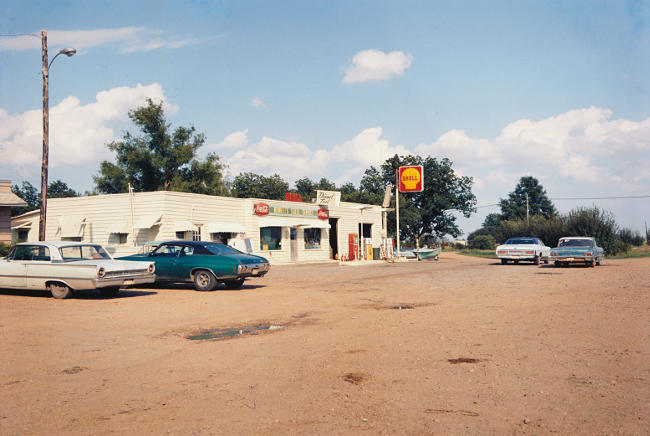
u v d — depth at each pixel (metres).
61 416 4.49
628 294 12.70
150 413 4.56
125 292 15.18
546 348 6.87
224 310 11.27
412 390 5.13
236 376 5.78
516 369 5.85
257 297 13.71
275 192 83.12
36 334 8.37
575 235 44.66
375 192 73.06
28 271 13.10
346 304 12.17
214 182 58.25
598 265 26.66
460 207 71.56
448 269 26.16
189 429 4.16
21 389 5.32
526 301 11.95
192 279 15.52
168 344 7.66
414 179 43.62
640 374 5.54
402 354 6.71
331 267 30.23
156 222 25.30
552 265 27.89
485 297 12.99
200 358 6.71
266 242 32.94
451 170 70.06
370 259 41.59
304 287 16.61
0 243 22.44
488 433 4.00
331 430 4.09
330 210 40.09
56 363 6.48
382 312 10.69
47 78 20.44
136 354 6.99
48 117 20.52
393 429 4.11
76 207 27.77
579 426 4.11
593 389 5.05
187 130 57.56
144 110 55.38
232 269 15.04
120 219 26.64
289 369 6.04
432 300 12.68
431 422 4.25
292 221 35.19
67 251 13.36
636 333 7.73
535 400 4.76
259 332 8.64
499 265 29.11
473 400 4.80
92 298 13.41
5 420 4.39
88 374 5.94
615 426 4.09
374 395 4.99
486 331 8.19
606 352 6.56
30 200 80.38
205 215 28.36
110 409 4.68
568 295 12.91
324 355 6.73
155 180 56.84
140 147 56.06
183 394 5.12
